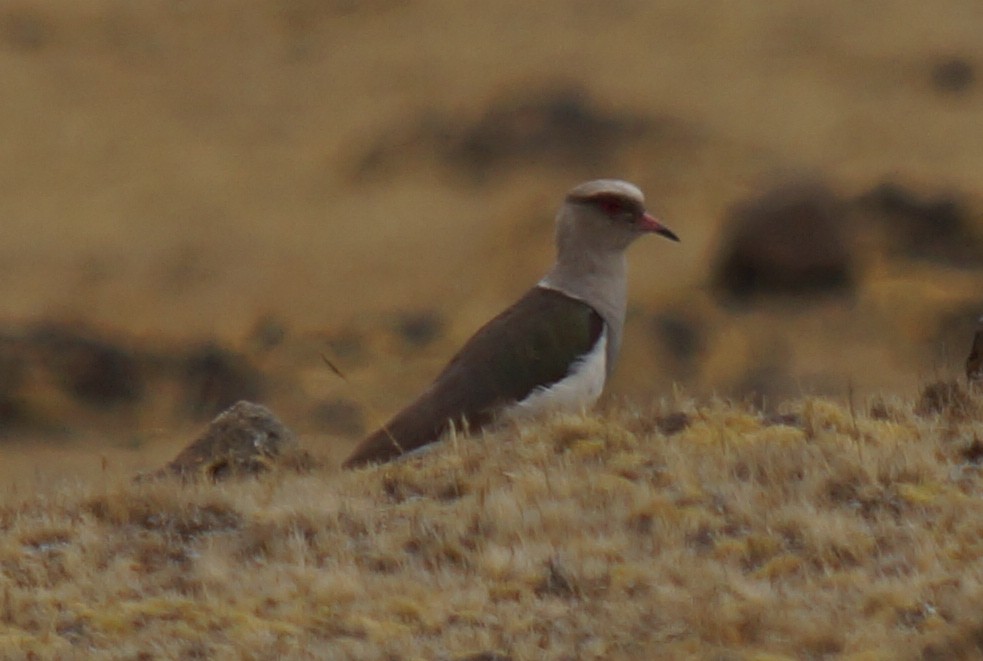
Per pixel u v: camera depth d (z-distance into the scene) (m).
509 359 14.86
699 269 45.34
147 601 11.05
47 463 29.69
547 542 11.56
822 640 9.84
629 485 12.27
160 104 64.88
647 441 13.23
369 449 14.43
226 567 11.58
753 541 11.33
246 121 63.16
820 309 42.44
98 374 37.50
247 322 43.12
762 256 43.56
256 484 13.23
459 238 50.62
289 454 14.40
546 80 61.84
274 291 46.31
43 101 64.56
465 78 63.75
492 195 54.56
